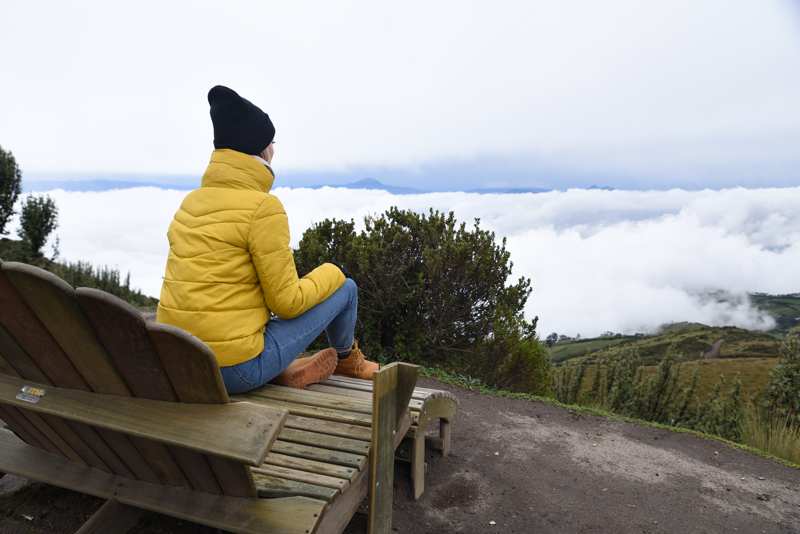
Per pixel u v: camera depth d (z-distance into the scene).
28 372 1.31
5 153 12.70
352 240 5.86
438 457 3.23
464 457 3.32
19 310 1.10
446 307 5.81
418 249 6.14
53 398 1.27
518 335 6.19
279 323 2.02
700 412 7.61
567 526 2.53
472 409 4.53
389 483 1.78
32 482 2.28
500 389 6.41
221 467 1.22
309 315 2.12
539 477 3.12
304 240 6.02
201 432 1.08
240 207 1.73
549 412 4.62
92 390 1.25
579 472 3.27
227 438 1.05
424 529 2.36
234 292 1.74
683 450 3.88
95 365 1.16
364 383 2.42
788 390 5.65
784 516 2.88
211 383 1.05
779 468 3.66
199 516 1.34
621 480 3.20
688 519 2.74
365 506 2.19
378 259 5.77
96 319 1.03
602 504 2.82
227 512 1.32
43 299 1.04
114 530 1.55
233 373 1.81
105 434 1.31
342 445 1.71
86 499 2.15
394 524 2.36
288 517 1.27
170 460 1.29
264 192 1.91
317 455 1.65
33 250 12.80
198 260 1.70
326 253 5.75
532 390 6.85
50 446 1.63
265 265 1.76
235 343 1.74
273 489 1.39
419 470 2.64
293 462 1.61
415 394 2.57
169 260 1.79
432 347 6.21
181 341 0.98
